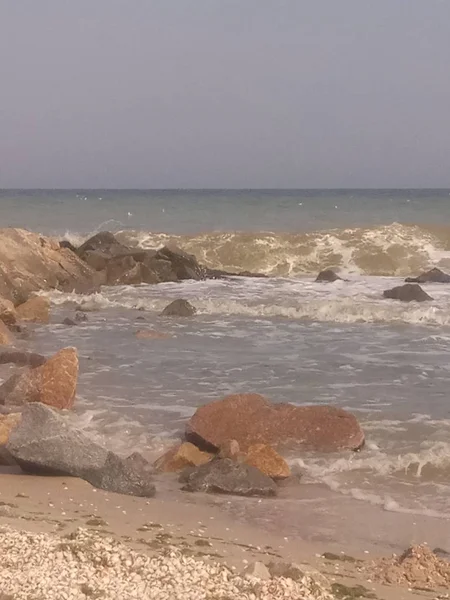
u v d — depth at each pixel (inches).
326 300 868.0
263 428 392.5
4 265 921.5
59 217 1892.2
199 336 695.7
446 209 2123.5
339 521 299.0
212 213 1999.3
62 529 259.8
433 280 1032.8
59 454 333.4
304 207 2273.6
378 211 2059.5
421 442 394.3
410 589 226.5
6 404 453.7
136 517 288.2
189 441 394.0
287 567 221.3
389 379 530.9
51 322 772.0
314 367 567.8
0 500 298.5
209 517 296.4
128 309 858.1
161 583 202.8
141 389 504.7
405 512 309.9
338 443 385.4
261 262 1241.4
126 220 1795.0
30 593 188.4
